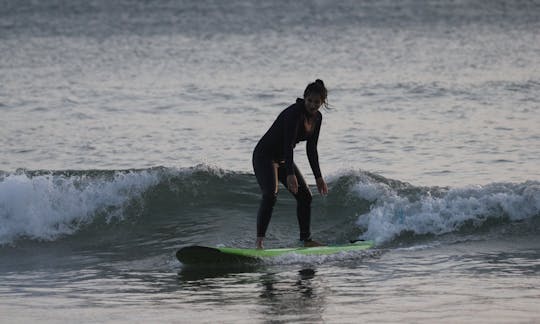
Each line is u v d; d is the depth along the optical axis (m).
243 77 99.62
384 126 63.84
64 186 38.19
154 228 37.38
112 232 36.94
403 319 23.38
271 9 198.88
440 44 138.88
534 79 90.06
